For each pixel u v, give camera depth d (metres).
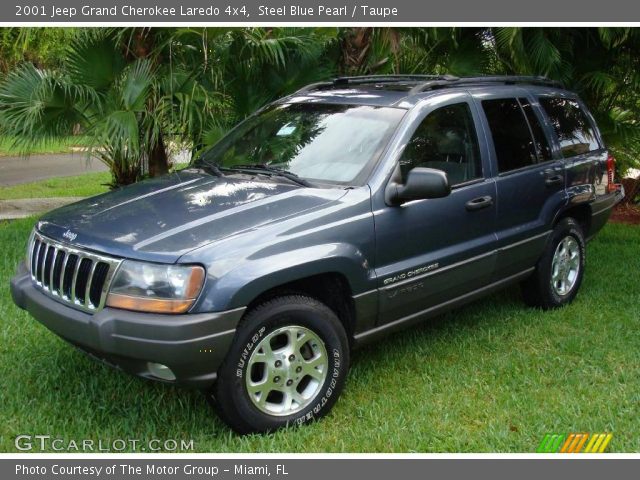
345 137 4.30
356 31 7.66
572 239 5.59
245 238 3.44
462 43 7.90
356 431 3.67
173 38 7.20
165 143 7.69
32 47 10.30
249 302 3.37
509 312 5.47
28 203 11.29
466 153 4.60
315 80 7.48
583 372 4.38
